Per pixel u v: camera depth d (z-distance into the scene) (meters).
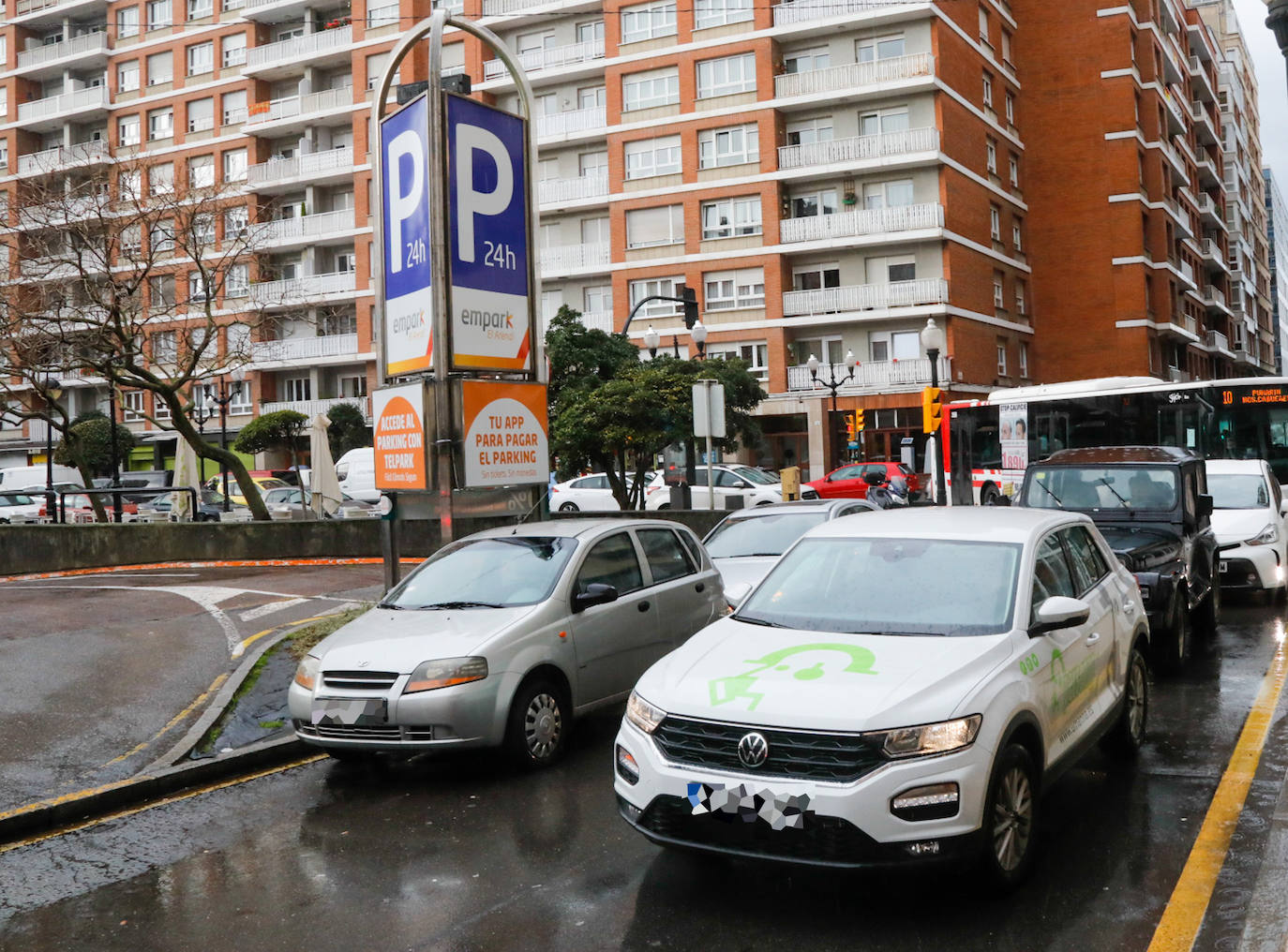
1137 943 4.16
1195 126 60.59
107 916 4.84
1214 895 4.56
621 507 21.89
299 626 11.65
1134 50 47.31
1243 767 6.35
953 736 4.34
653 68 42.16
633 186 42.53
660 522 8.66
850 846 4.23
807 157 40.06
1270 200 94.00
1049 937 4.22
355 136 47.34
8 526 18.59
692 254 41.66
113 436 30.31
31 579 17.92
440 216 10.41
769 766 4.38
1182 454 11.40
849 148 39.50
